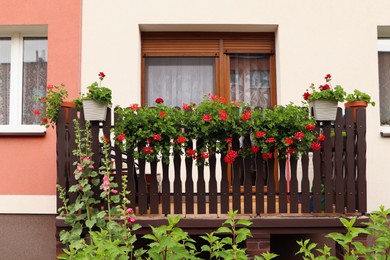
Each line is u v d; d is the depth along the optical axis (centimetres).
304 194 516
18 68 703
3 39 712
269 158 514
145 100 715
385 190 662
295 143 502
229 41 719
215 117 491
